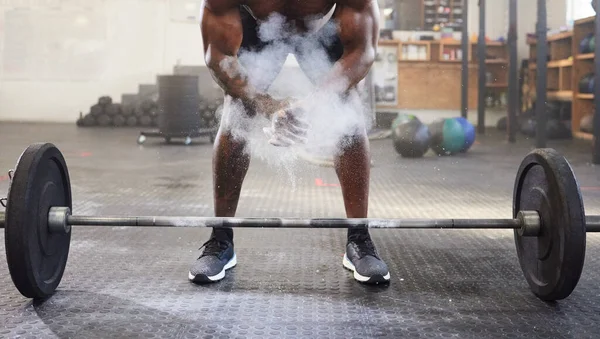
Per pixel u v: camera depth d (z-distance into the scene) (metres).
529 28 7.86
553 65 6.46
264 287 1.42
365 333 1.13
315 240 1.91
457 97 7.77
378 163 4.12
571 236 1.18
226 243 1.55
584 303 1.31
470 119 7.82
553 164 1.24
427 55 7.69
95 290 1.39
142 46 8.35
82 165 3.95
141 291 1.39
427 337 1.11
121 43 8.33
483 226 1.33
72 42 8.25
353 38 1.34
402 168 3.90
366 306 1.29
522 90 7.15
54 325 1.17
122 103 7.73
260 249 1.79
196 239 1.91
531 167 1.35
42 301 1.31
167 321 1.19
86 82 8.34
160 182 3.23
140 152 4.77
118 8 8.26
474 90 7.78
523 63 7.39
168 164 4.04
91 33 8.26
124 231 2.01
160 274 1.53
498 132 6.70
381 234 2.00
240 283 1.46
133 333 1.13
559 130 5.89
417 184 3.25
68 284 1.44
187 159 4.32
